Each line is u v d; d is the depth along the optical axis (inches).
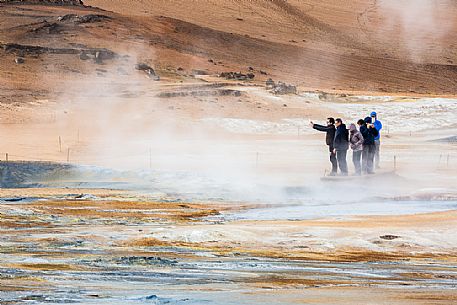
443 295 1117.7
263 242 1601.9
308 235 1656.0
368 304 1051.9
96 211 2185.0
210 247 1561.3
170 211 2198.6
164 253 1496.1
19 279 1219.9
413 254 1496.1
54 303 1034.7
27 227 1852.9
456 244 1582.2
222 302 1055.0
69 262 1385.3
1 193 2588.6
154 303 1044.5
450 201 2410.2
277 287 1171.9
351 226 1750.7
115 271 1302.9
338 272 1316.4
